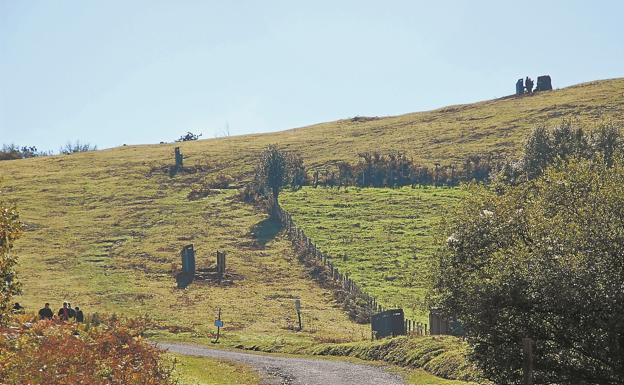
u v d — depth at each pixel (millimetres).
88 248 115688
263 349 67438
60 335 33438
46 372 29297
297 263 106562
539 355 36219
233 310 85812
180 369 46625
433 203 132500
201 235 121500
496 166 140750
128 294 92000
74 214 135875
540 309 35625
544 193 39344
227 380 47625
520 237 38719
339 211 130500
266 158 140125
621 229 34969
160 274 102562
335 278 98062
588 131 121000
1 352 29359
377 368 54250
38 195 148250
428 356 53656
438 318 62000
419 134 184250
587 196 37562
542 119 179125
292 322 80875
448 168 151375
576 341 35500
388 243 111625
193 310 85625
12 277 33469
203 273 101562
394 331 68750
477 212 40688
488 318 36500
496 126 180125
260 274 102000
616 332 33750
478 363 39156
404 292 90375
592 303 33719
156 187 154375
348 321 81812
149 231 124938
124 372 31891
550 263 34625
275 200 130375
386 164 156125
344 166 158250
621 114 171375
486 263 38344
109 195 148375
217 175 160125
